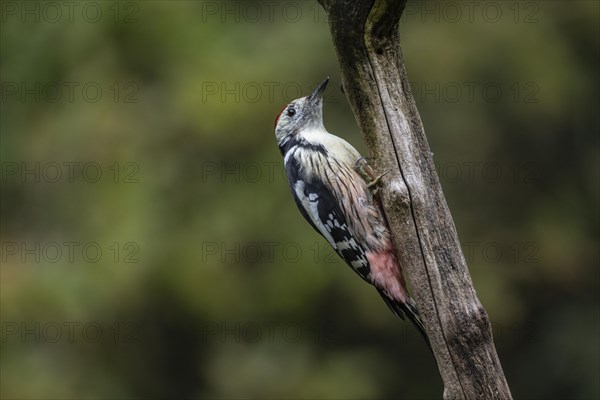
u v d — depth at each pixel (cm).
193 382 1634
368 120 659
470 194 1714
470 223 1698
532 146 1770
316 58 1620
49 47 1731
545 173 1791
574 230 1766
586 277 1778
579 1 1767
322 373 1570
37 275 1566
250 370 1551
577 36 1803
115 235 1547
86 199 1602
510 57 1700
